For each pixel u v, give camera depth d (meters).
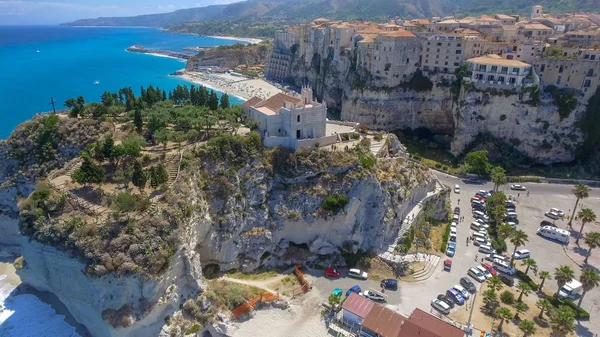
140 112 92.50
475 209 105.62
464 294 72.25
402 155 105.88
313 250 83.19
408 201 93.06
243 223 78.69
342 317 67.62
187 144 86.50
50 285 66.12
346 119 168.25
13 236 87.50
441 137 153.12
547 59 132.12
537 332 64.25
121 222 61.91
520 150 134.25
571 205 109.88
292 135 88.38
